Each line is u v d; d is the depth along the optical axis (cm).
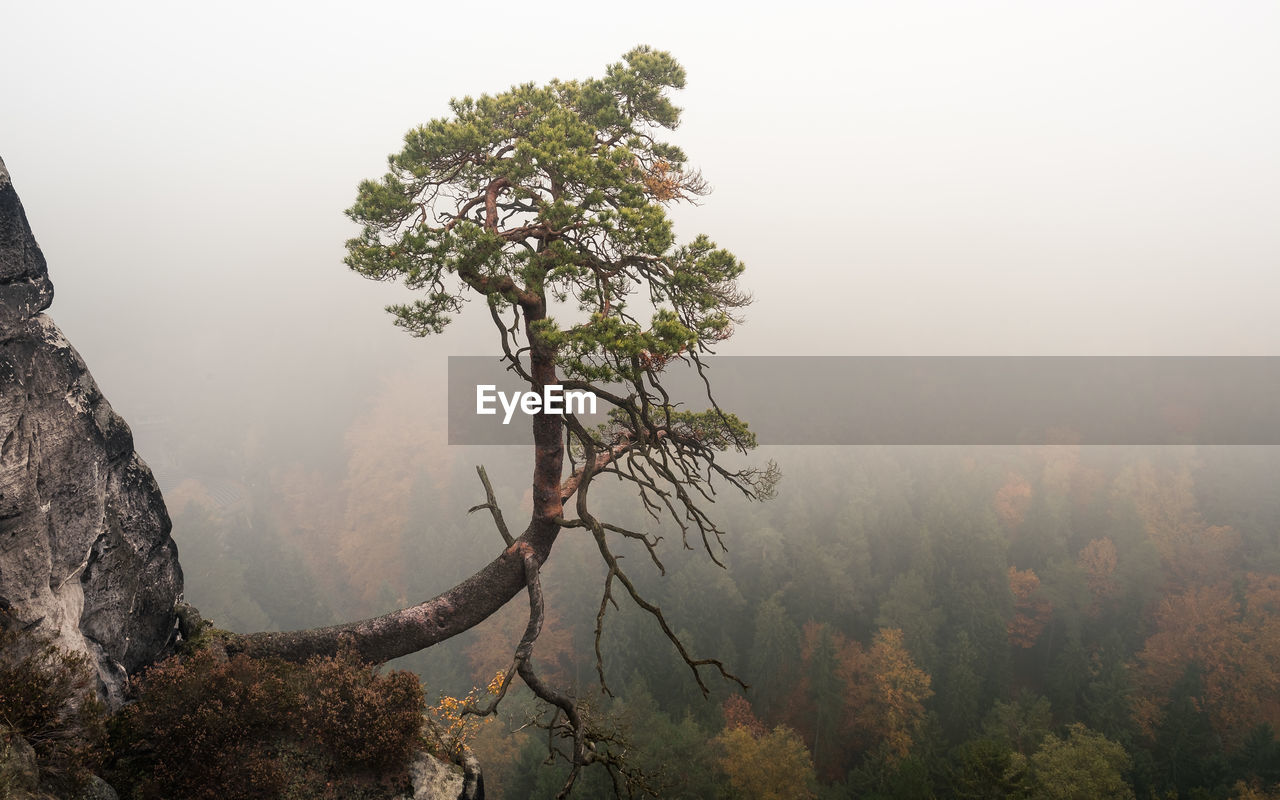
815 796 4419
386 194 1128
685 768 4034
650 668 6175
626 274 1206
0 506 1004
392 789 1064
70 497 1138
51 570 1092
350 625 1344
